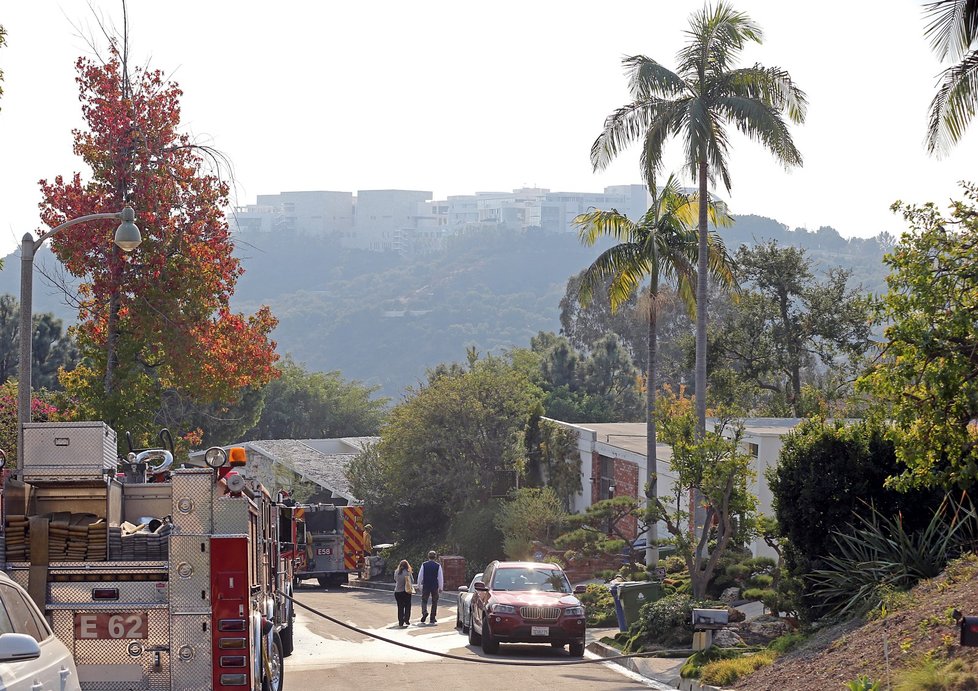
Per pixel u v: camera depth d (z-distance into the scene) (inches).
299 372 4901.6
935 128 900.6
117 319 1253.1
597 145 1323.8
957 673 511.2
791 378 2268.7
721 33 1311.5
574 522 1424.7
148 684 498.0
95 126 1213.1
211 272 1268.5
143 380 1277.1
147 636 498.6
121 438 1229.7
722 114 1295.5
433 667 834.2
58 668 358.9
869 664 596.4
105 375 1263.5
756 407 2439.7
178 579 498.6
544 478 2172.7
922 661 541.3
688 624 890.7
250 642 499.5
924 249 597.3
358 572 2062.0
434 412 2162.9
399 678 768.3
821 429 842.2
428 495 2192.4
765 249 2281.0
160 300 1234.6
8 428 1338.6
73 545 501.7
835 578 778.8
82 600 498.3
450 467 2150.6
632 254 1471.5
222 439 3034.0
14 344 2672.2
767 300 2258.9
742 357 2260.1
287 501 910.4
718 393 2164.1
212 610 498.0
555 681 760.3
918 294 592.7
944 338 586.2
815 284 2281.0
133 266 1229.7
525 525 1801.2
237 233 1295.5
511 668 836.0
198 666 498.3
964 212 598.2
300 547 981.2
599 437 2010.3
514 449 2132.1
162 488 599.5
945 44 883.4
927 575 733.9
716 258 1489.9
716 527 1073.5
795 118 1305.4
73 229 1199.6
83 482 545.3
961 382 587.5
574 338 4466.0
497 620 929.5
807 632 754.2
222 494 502.6
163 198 1216.8
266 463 2829.7
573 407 3398.1
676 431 1005.8
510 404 2165.4
